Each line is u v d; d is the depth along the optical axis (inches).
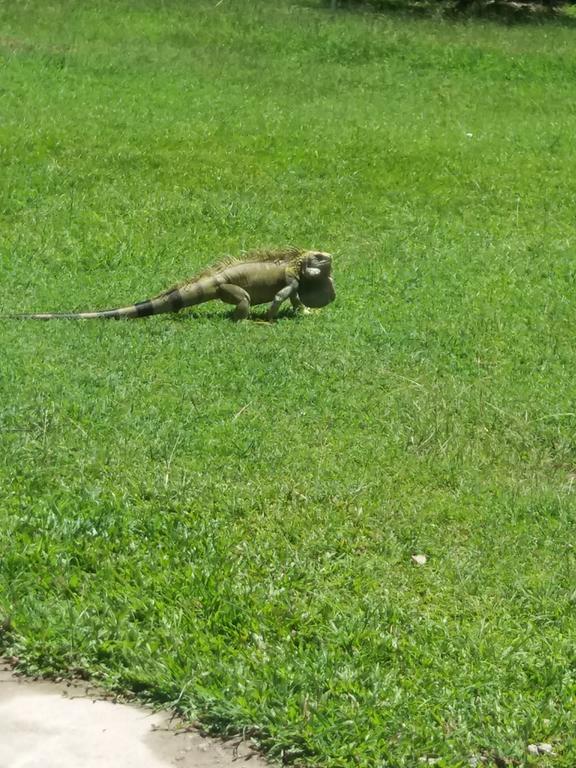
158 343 327.3
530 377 324.8
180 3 680.4
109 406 297.9
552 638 252.5
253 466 283.1
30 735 215.3
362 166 457.4
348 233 406.3
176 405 300.8
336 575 260.7
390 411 304.0
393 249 395.5
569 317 356.2
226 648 241.8
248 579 257.6
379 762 211.9
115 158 448.1
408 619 253.6
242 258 346.9
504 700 232.1
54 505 267.1
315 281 350.3
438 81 573.6
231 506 271.1
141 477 276.7
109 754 211.0
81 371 310.7
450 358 331.9
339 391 311.7
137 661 233.5
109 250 384.8
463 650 247.9
